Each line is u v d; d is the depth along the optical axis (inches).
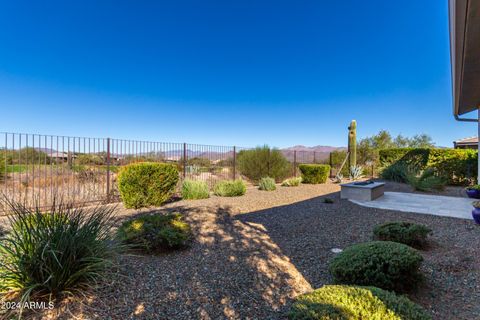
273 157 437.1
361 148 585.3
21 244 76.0
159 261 108.1
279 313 73.5
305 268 105.2
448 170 391.2
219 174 393.1
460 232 149.9
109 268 90.6
